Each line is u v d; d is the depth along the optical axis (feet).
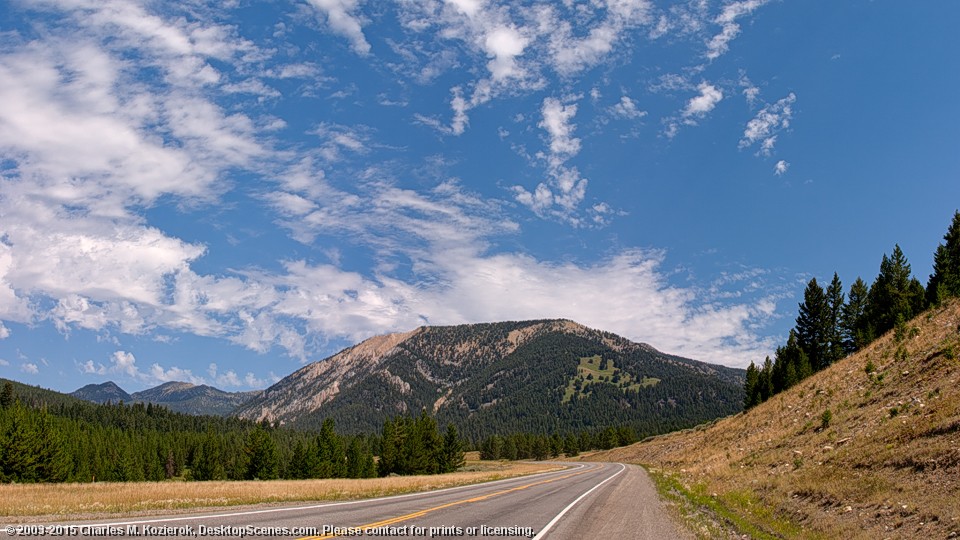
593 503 73.51
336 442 331.36
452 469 361.51
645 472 168.45
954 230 207.51
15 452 220.23
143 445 444.55
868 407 95.55
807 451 88.22
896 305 204.74
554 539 42.96
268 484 114.21
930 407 70.79
